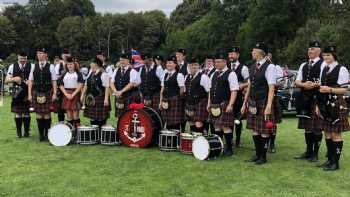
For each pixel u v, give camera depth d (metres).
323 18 28.80
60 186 4.39
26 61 7.13
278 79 6.43
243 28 36.00
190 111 6.45
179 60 7.45
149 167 5.23
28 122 7.25
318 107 5.21
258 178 4.79
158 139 6.59
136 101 6.87
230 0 41.62
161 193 4.20
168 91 6.66
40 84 6.86
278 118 5.95
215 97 5.92
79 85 6.96
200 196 4.12
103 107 6.97
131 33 67.50
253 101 5.48
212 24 42.19
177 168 5.20
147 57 7.16
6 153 5.93
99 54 7.73
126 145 6.57
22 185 4.42
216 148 5.69
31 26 66.56
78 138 6.63
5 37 55.91
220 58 5.84
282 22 31.66
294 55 25.14
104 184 4.48
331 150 5.29
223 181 4.65
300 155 6.06
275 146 6.75
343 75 5.02
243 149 6.53
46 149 6.24
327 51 5.09
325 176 4.90
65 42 61.81
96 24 65.94
